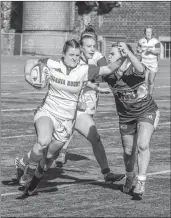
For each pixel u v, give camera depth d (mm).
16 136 21312
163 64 68375
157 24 81125
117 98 13344
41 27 83062
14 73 51188
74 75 12461
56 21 82875
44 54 82875
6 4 86688
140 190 13258
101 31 83188
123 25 82312
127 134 13594
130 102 13180
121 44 12773
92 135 13945
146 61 30094
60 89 12547
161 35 80938
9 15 87000
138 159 13180
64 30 83250
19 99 32438
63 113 12641
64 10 83000
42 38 83000
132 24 82000
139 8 81688
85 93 15547
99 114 27516
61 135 12719
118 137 21828
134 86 13070
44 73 12422
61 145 12867
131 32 82188
